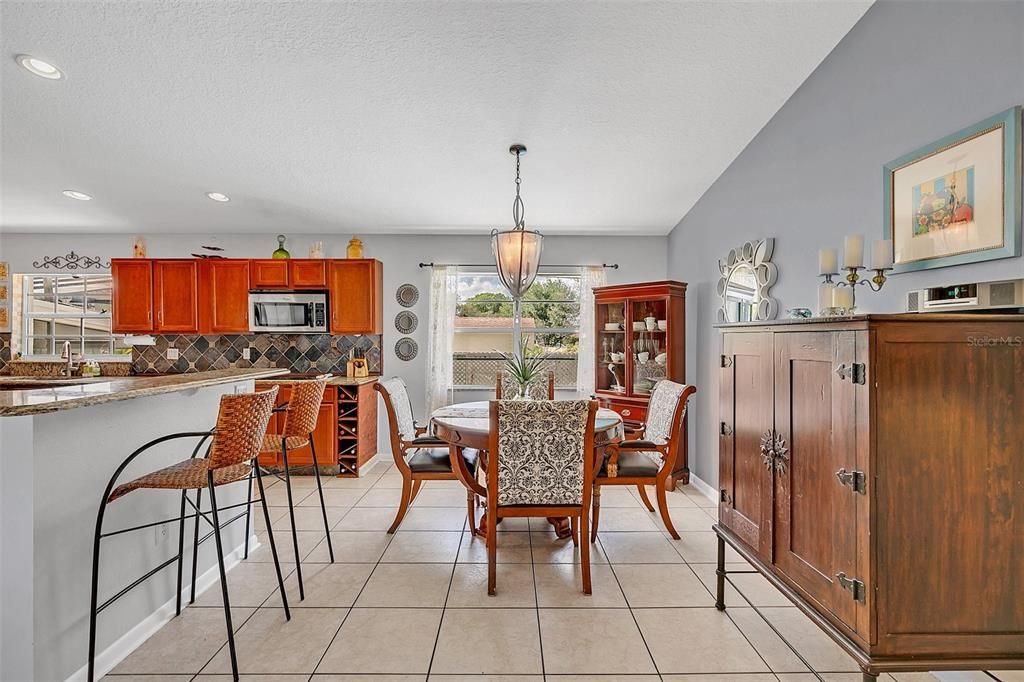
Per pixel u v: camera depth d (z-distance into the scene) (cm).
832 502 142
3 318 475
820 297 192
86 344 487
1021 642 127
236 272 448
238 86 253
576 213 426
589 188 376
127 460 162
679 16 211
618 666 177
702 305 392
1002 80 152
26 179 353
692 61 239
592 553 273
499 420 227
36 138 298
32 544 148
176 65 236
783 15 212
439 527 311
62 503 159
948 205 170
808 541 153
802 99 258
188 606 215
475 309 500
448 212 423
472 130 296
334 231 476
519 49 228
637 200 399
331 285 451
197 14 206
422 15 208
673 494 381
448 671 173
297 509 343
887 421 127
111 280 466
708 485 379
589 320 480
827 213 239
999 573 127
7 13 203
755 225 307
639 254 488
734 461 202
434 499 367
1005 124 150
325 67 239
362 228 467
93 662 156
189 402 231
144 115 277
